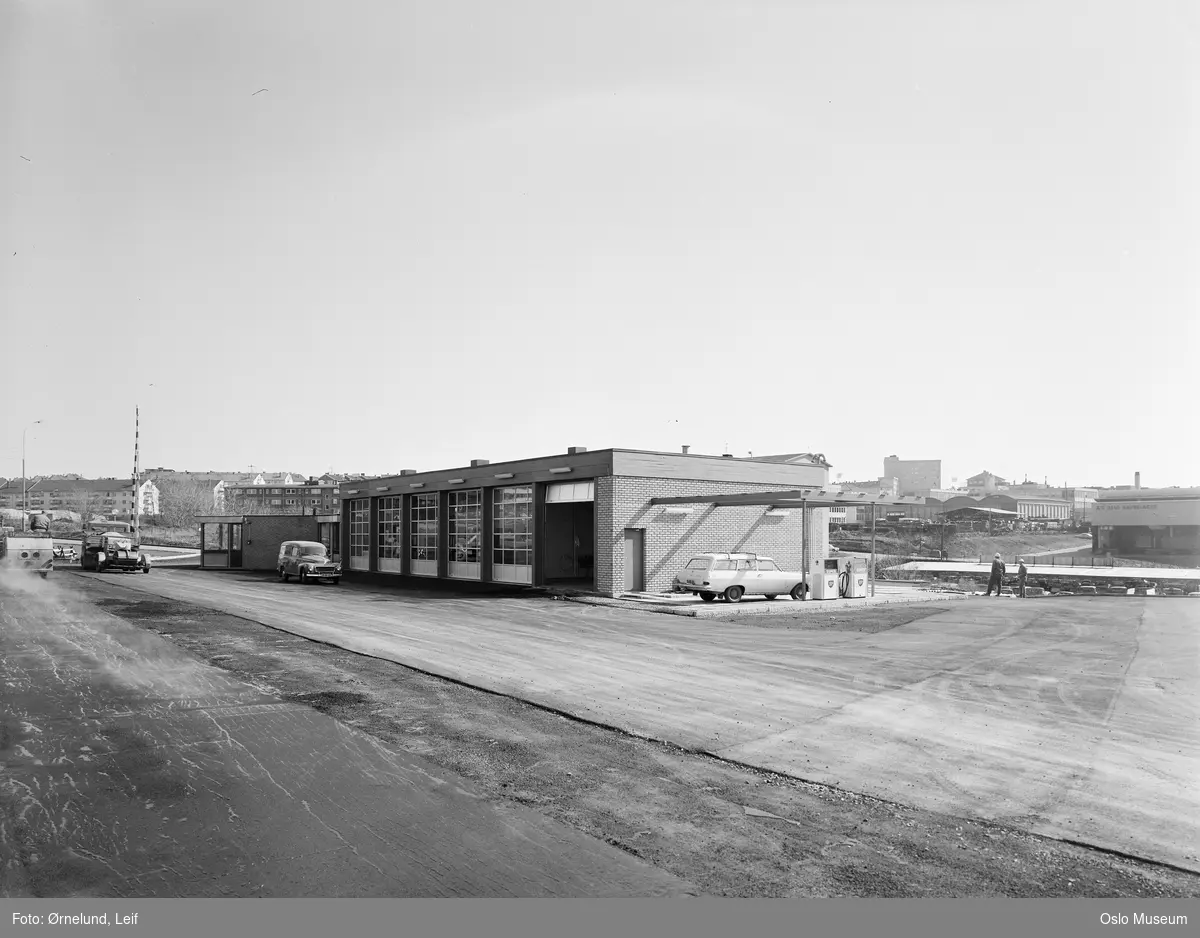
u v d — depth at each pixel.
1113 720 10.45
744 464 32.22
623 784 7.86
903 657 15.47
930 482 144.62
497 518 35.19
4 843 6.38
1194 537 53.44
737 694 11.97
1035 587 38.09
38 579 34.78
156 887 5.68
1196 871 6.04
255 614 21.98
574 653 15.71
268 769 8.23
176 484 139.25
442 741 9.32
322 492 136.25
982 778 8.12
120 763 8.40
